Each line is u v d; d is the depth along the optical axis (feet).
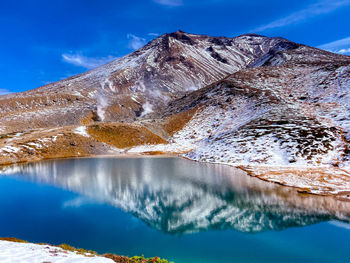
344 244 74.79
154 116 518.37
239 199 118.73
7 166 227.61
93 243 75.77
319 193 123.54
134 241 77.87
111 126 361.30
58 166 220.23
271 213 100.32
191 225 90.02
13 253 42.42
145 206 110.52
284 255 69.21
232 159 220.64
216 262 65.26
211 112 387.14
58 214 100.83
